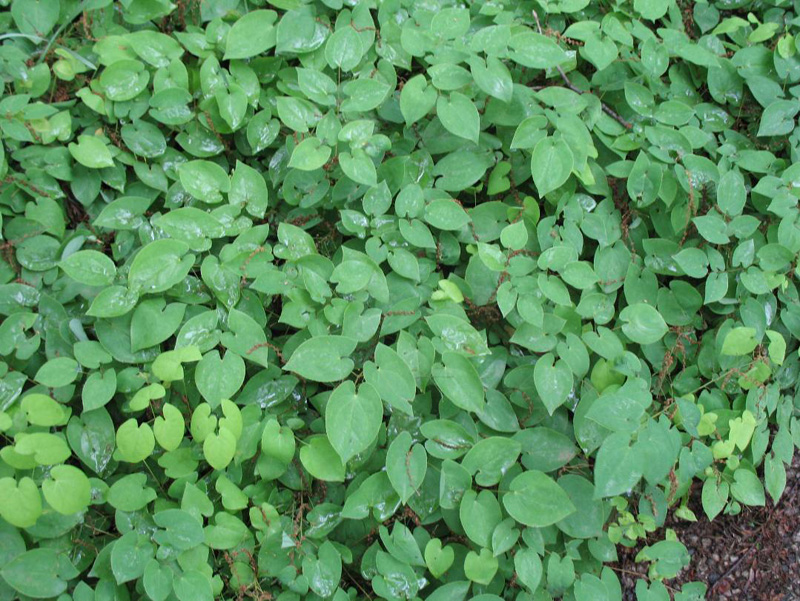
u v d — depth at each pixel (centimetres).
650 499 84
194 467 77
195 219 81
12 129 81
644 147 91
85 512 76
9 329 77
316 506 77
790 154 95
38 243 82
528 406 83
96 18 89
